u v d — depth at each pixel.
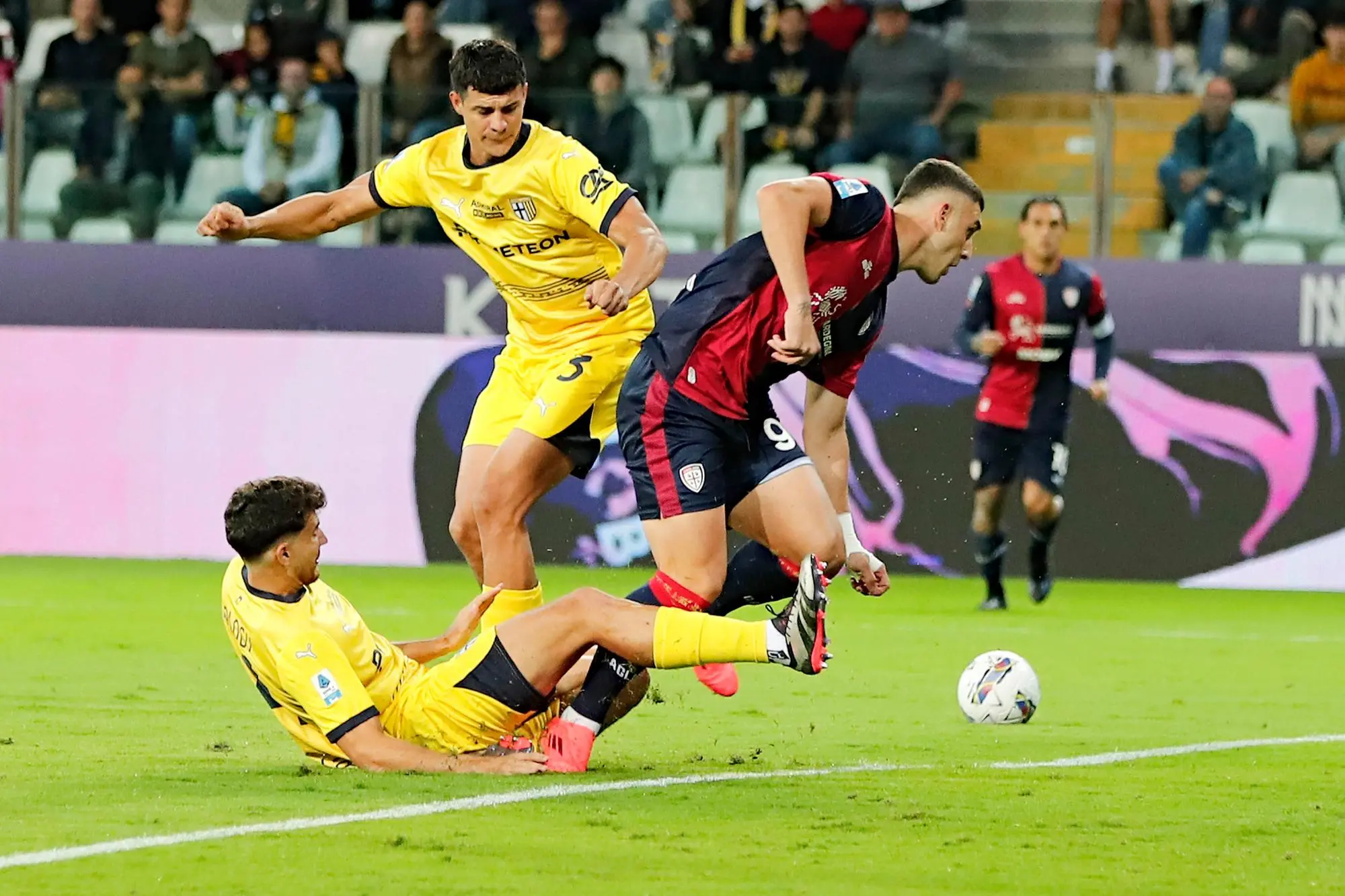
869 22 47.44
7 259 42.06
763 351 16.77
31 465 40.91
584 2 46.75
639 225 18.72
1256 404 38.34
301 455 40.25
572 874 12.41
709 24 48.66
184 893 11.77
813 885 12.26
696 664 15.63
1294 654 28.33
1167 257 41.50
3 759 17.08
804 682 24.02
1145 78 50.59
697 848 13.30
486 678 16.06
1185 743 19.30
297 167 41.75
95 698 21.56
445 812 14.34
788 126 41.28
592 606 15.88
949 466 38.84
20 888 11.87
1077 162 41.62
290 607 16.06
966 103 41.62
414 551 40.06
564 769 16.22
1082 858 13.30
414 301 41.41
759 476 17.25
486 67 18.97
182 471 40.59
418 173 20.14
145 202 42.31
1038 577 34.59
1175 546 38.69
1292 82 41.44
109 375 40.72
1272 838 14.12
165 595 34.06
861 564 18.19
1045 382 33.50
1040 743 19.20
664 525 16.83
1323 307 39.78
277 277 41.69
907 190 17.09
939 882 12.45
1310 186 40.97
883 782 16.41
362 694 16.03
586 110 41.03
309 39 46.19
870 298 16.97
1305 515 38.19
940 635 30.03
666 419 16.78
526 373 20.91
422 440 39.97
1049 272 33.53
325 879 12.17
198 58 45.72
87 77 46.59
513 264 20.22
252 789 15.28
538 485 20.30
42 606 32.03
